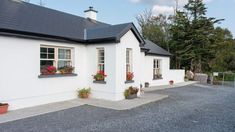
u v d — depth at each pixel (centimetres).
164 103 1082
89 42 1190
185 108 963
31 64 943
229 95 1454
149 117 787
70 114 818
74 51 1161
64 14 1424
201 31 2591
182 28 2720
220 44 2780
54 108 912
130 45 1198
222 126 680
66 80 1114
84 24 1467
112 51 1107
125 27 1132
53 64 1078
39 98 980
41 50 1009
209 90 1752
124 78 1159
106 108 932
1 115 781
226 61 3722
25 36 903
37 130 620
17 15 1025
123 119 755
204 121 741
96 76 1162
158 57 1972
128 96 1148
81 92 1168
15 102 884
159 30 3656
